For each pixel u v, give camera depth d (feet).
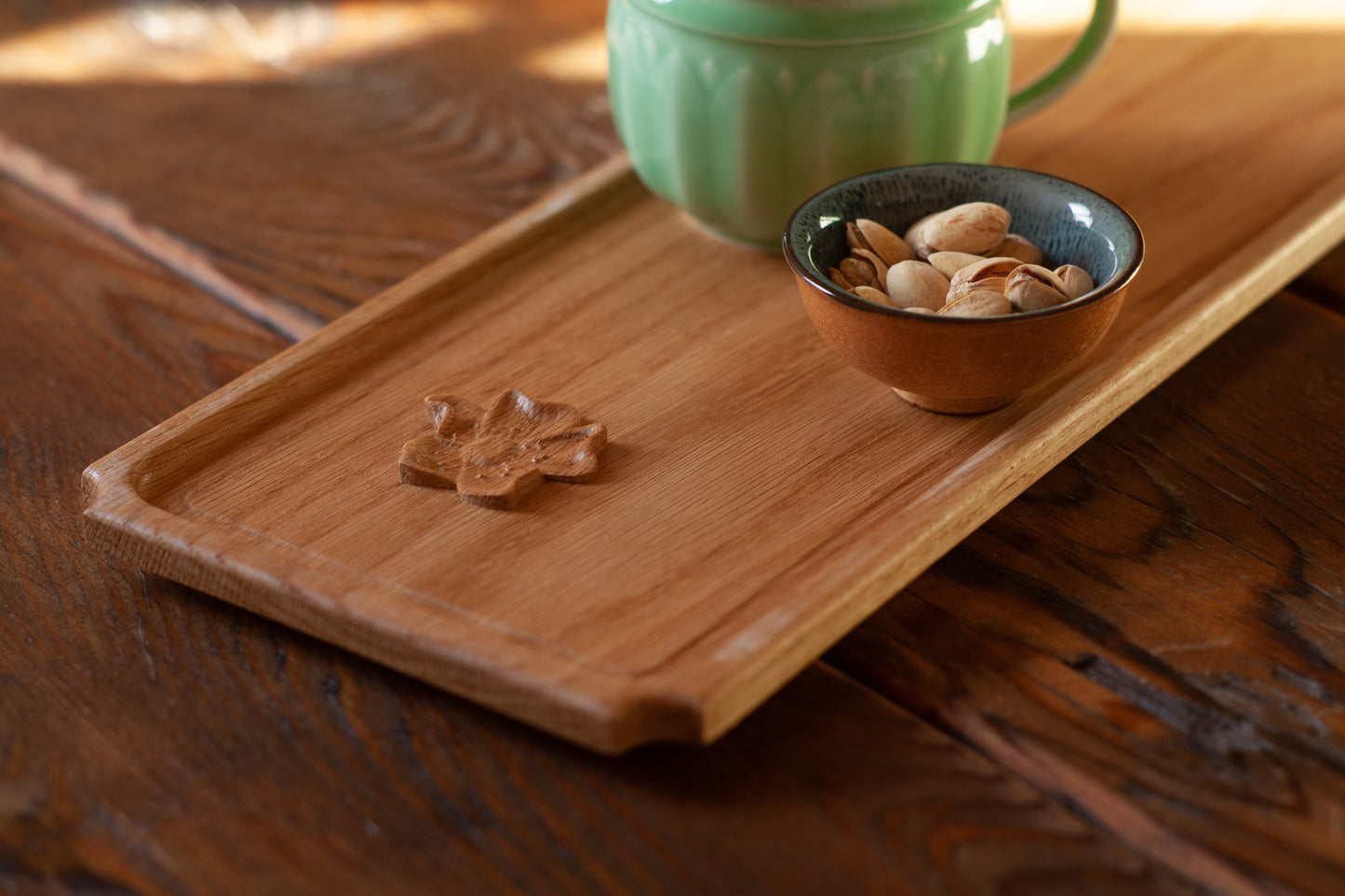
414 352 2.32
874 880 1.91
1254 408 2.26
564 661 1.99
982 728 1.99
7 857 1.94
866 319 2.10
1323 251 2.40
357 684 2.05
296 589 2.05
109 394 2.33
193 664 2.06
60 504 2.21
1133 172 2.52
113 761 1.99
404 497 2.15
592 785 1.97
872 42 2.26
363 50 2.91
